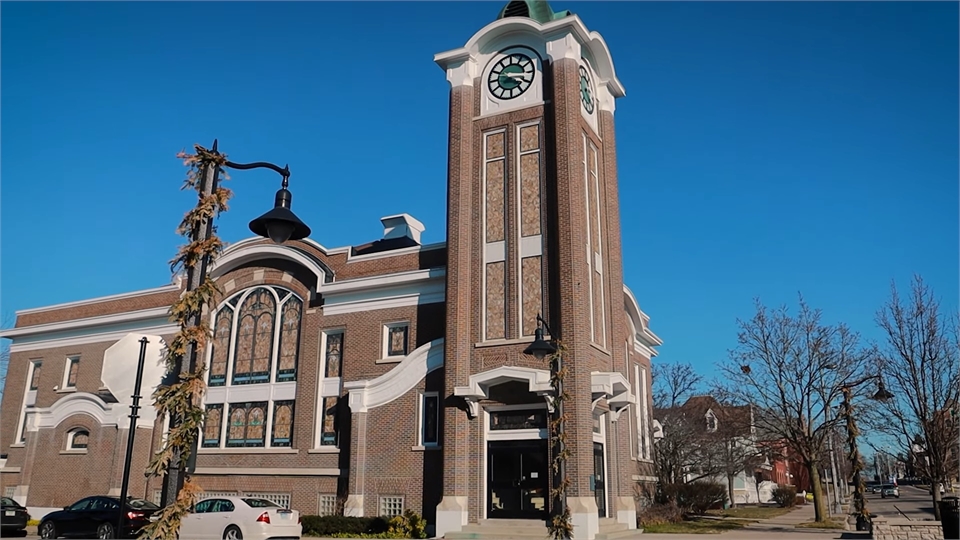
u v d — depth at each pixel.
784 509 52.78
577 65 29.25
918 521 22.94
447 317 27.70
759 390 35.12
